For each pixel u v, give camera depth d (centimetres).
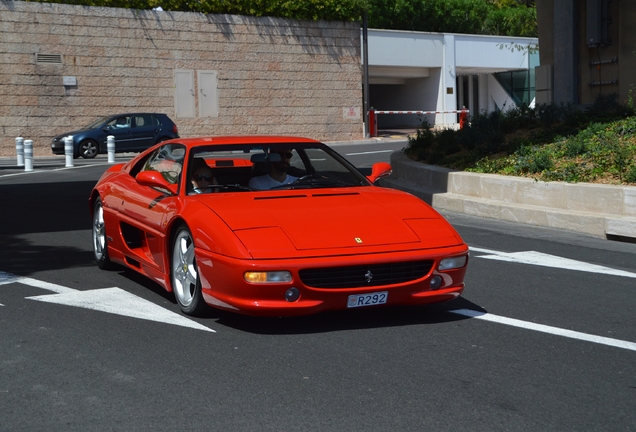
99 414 396
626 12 1599
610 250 877
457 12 5009
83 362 481
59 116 2972
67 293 668
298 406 405
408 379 447
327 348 507
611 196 980
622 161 1078
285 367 469
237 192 622
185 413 397
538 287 691
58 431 375
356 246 531
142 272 682
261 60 3353
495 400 414
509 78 4588
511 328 557
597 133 1265
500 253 855
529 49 3048
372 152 2502
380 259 527
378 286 530
